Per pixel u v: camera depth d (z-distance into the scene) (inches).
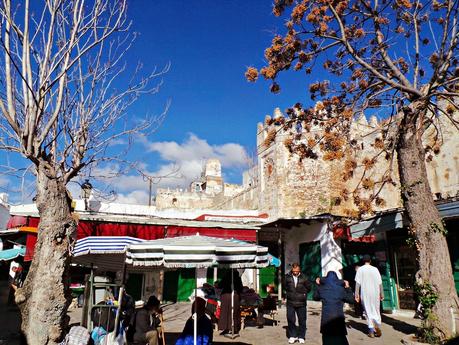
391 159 371.6
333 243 584.7
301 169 907.4
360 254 601.3
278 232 713.6
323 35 377.1
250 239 658.2
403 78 368.5
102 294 323.0
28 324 251.9
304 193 893.8
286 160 925.8
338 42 375.9
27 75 276.8
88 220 569.6
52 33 289.9
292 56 382.6
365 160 400.5
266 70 377.7
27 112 273.9
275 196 920.3
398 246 492.4
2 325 438.3
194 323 229.6
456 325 281.6
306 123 431.8
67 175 296.4
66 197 283.4
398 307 479.2
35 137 278.2
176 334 369.7
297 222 627.2
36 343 246.8
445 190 648.4
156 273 703.1
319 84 424.8
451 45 353.7
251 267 241.1
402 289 478.9
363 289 346.6
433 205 318.0
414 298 456.1
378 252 518.9
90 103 326.0
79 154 311.0
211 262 229.9
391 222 443.2
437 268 297.6
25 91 276.2
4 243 792.9
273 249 773.3
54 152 304.3
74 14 298.8
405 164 331.9
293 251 695.7
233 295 355.9
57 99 286.4
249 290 419.5
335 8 377.1
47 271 260.1
